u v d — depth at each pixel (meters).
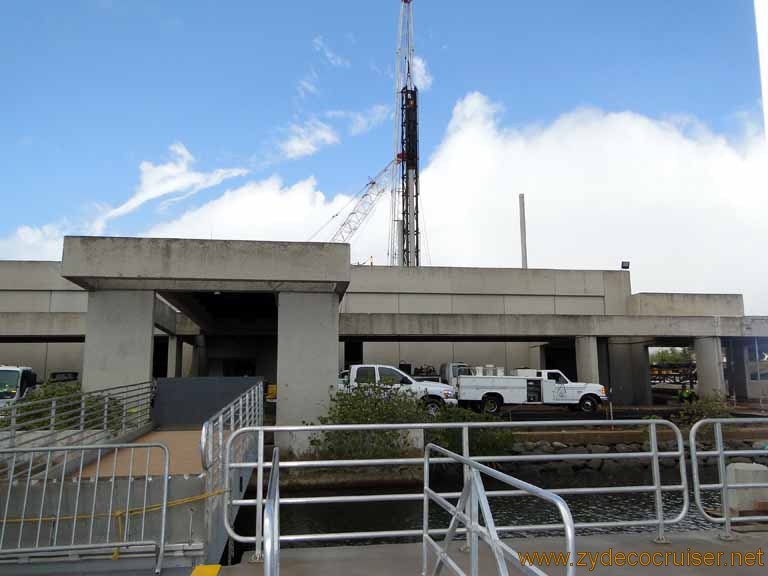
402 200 70.06
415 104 71.12
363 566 5.45
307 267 16.61
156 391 16.55
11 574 7.55
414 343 42.72
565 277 44.25
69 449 7.48
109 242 15.88
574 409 30.66
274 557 2.99
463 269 43.25
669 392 50.12
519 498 14.66
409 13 81.12
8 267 38.62
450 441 18.28
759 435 22.77
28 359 38.00
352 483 15.31
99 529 8.05
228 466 6.09
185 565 7.67
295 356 16.64
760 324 33.78
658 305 43.09
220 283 16.52
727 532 6.25
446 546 4.54
